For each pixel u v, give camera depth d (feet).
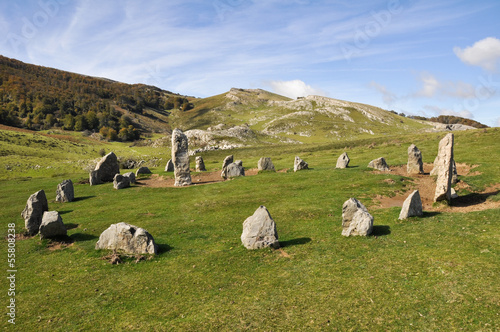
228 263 62.23
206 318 45.29
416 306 43.39
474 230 64.80
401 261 55.93
